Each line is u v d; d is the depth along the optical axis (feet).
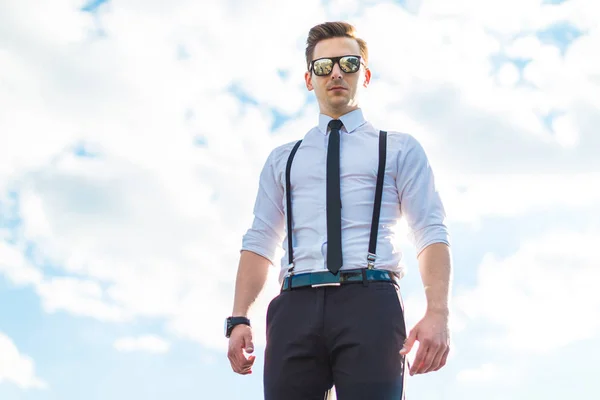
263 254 10.32
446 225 9.62
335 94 10.23
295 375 9.02
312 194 9.73
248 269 10.27
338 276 9.05
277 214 10.39
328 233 9.32
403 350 8.70
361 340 8.77
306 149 10.18
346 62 10.31
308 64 10.91
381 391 8.61
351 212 9.46
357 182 9.64
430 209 9.62
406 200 9.71
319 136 10.26
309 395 9.00
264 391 9.21
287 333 9.15
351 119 10.23
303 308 9.15
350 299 8.96
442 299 9.07
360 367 8.70
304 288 9.23
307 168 9.95
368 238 9.30
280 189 10.34
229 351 9.92
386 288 9.06
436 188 9.86
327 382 9.09
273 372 9.12
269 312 9.52
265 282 10.35
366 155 9.80
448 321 8.98
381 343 8.76
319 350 9.02
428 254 9.40
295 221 9.72
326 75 10.31
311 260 9.31
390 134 10.03
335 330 8.90
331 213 9.43
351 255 9.16
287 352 9.08
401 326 8.95
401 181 9.73
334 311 8.98
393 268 9.27
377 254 9.20
